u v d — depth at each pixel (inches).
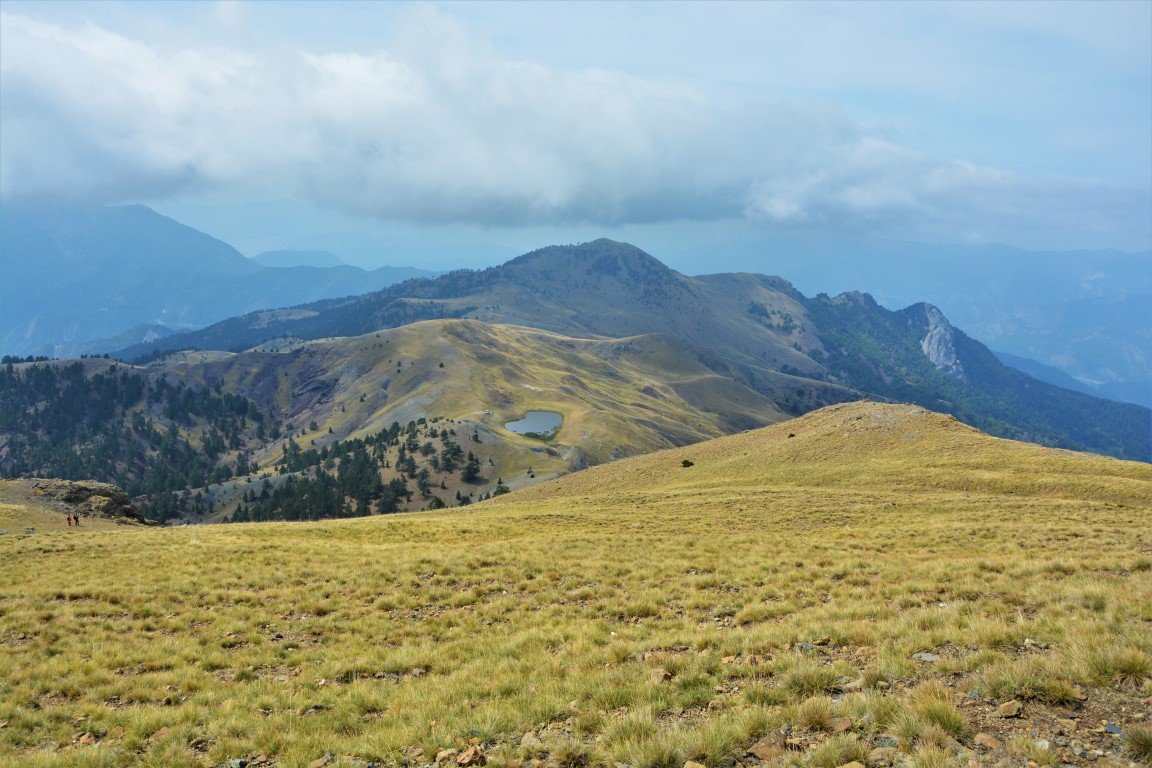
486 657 627.5
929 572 815.1
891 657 475.2
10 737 490.3
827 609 667.4
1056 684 386.0
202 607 860.6
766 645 552.4
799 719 390.6
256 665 666.8
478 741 422.0
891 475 2696.9
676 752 363.3
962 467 2650.1
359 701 532.4
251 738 471.2
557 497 3732.8
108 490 3560.5
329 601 869.8
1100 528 1255.5
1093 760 318.0
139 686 600.7
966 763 322.0
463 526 1739.7
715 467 3614.7
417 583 960.9
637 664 540.7
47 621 790.5
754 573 911.0
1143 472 2290.8
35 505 3122.5
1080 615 528.7
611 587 884.0
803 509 1898.4
